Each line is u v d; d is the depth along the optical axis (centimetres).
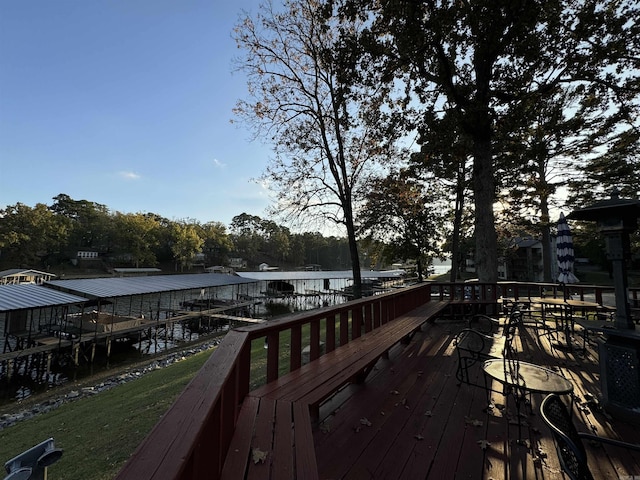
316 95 1266
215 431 125
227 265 7456
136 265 5772
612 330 266
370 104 1127
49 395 1055
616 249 279
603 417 262
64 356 1466
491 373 258
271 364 253
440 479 182
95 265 5606
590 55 705
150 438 89
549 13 666
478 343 500
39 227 4381
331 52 884
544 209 1538
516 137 967
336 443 221
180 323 2302
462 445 219
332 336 344
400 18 719
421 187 1566
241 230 9162
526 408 276
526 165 1311
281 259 8906
